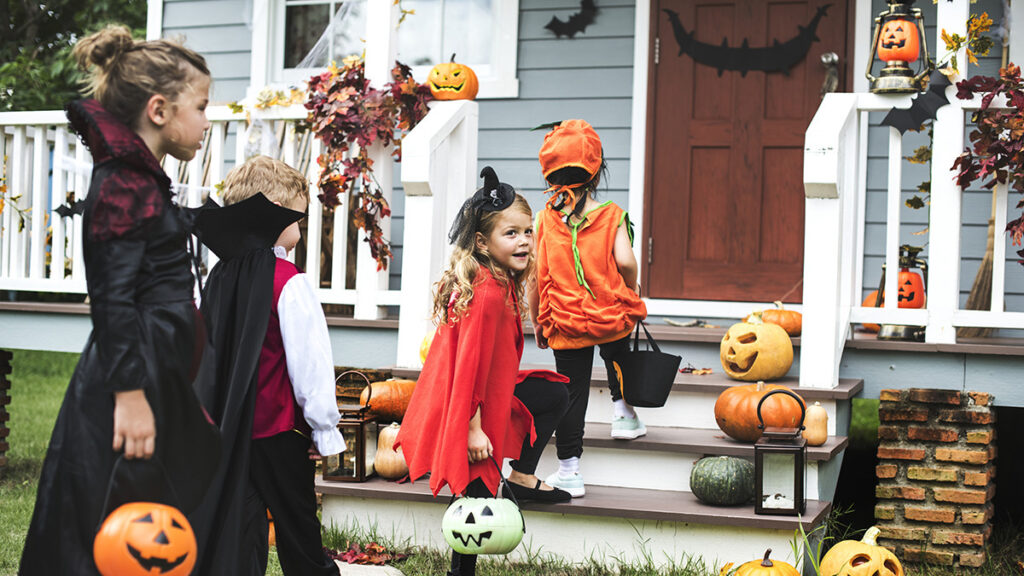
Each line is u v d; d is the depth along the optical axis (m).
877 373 4.39
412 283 4.57
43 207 5.54
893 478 4.23
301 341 2.66
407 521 4.00
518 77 6.31
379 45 4.92
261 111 5.13
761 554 3.56
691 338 4.75
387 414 4.33
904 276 5.12
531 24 6.29
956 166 4.20
